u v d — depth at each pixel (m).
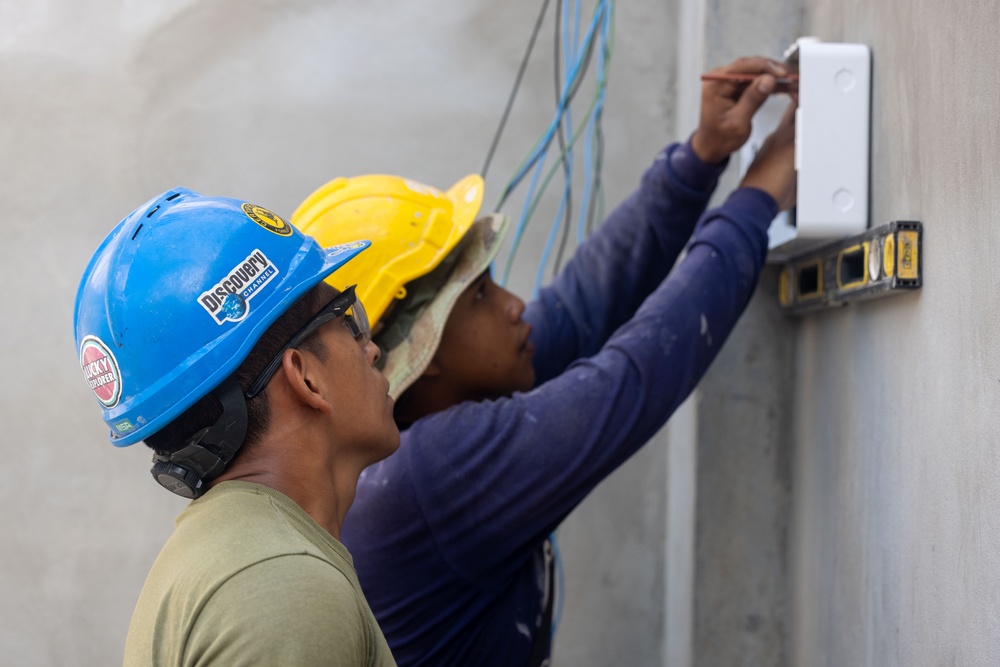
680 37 2.44
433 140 2.48
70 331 2.48
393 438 1.06
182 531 0.90
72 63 2.45
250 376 0.94
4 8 2.44
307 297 0.98
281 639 0.76
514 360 1.56
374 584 1.44
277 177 2.46
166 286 0.92
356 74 2.48
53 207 2.46
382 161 2.48
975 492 1.14
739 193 1.59
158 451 0.95
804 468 1.89
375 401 1.04
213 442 0.92
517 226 2.50
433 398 1.57
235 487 0.91
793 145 1.61
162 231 0.95
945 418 1.23
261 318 0.93
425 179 2.49
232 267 0.93
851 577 1.61
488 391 1.57
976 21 1.15
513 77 2.49
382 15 2.47
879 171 1.52
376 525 1.40
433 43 2.48
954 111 1.21
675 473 2.31
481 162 2.49
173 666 0.80
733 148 1.69
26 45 2.45
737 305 1.51
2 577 2.47
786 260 1.89
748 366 1.98
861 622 1.55
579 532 2.48
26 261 2.46
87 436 2.48
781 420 1.99
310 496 0.96
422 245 1.47
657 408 1.42
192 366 0.90
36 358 2.47
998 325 1.08
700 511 1.99
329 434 0.99
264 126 2.46
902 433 1.38
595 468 1.39
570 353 1.85
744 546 2.00
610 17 2.45
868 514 1.53
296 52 2.47
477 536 1.39
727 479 2.00
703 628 2.01
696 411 1.99
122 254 0.95
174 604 0.83
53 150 2.46
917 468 1.32
